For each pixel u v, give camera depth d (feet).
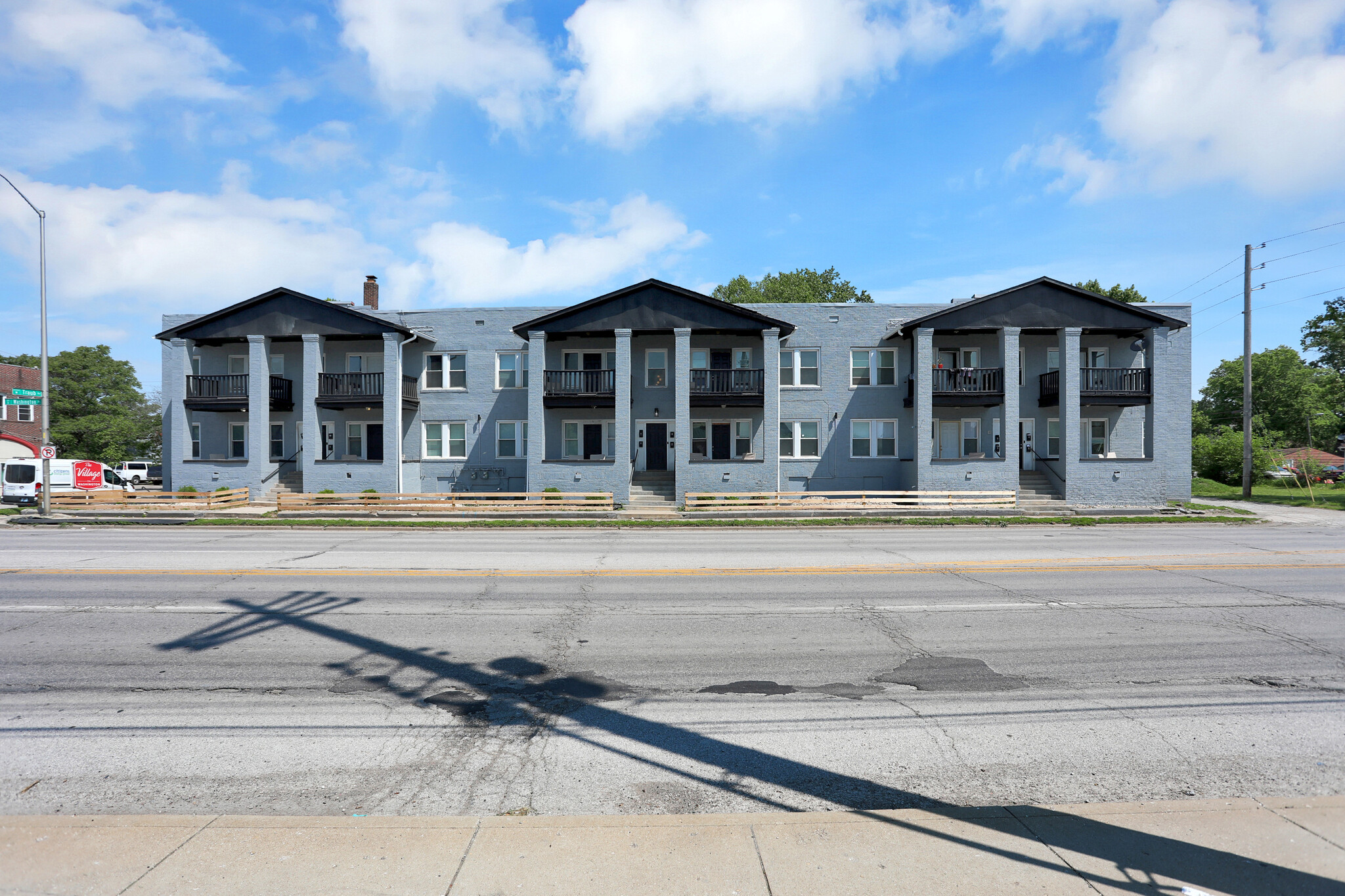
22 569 40.75
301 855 11.18
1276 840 11.72
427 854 11.26
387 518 77.15
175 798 14.01
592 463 86.84
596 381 91.35
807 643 25.46
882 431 94.27
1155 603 31.73
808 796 14.21
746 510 79.36
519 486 95.30
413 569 41.14
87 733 17.40
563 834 11.93
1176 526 71.00
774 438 86.48
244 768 15.43
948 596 33.37
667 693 20.35
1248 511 81.87
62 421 165.58
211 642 25.44
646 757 16.03
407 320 96.84
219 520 74.90
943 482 85.87
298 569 41.04
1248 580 37.45
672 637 26.17
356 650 24.52
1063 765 15.66
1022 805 13.50
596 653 24.20
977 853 11.36
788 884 10.48
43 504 77.92
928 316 86.02
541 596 33.50
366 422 97.50
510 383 96.37
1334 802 13.10
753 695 20.18
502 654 24.09
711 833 12.03
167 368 97.45
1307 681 21.33
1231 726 17.84
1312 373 212.84
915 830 12.13
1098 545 53.88
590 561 45.21
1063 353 85.30
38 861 10.94
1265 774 15.14
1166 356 86.69
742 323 87.35
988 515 76.95
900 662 23.22
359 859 11.10
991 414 93.04
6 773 15.17
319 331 90.53
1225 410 231.91
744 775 15.15
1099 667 22.63
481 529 70.33
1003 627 27.63
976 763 15.75
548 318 87.40
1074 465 84.58
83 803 13.76
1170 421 95.86
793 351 94.89
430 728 17.79
